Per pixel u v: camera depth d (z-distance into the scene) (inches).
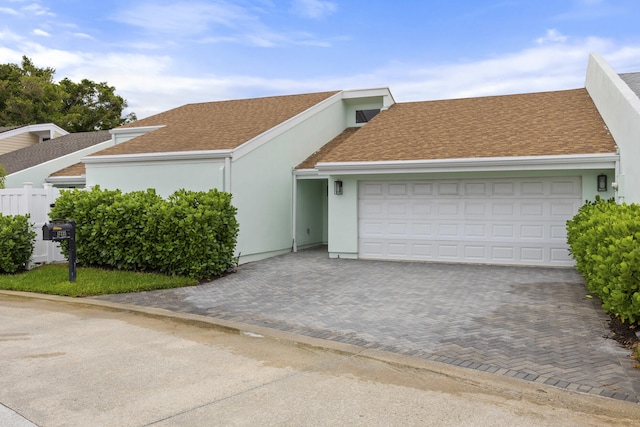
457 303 327.3
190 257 406.0
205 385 185.0
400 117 662.5
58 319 291.3
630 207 299.3
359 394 176.6
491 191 491.2
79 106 1707.7
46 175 735.1
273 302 337.1
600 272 247.1
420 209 517.7
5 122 1482.5
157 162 525.0
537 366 204.8
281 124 585.3
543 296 343.3
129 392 177.6
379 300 340.2
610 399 170.7
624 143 394.9
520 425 151.4
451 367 205.0
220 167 497.0
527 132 519.2
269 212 563.5
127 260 428.5
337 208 547.5
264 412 160.9
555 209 470.0
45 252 473.4
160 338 251.4
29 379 190.2
